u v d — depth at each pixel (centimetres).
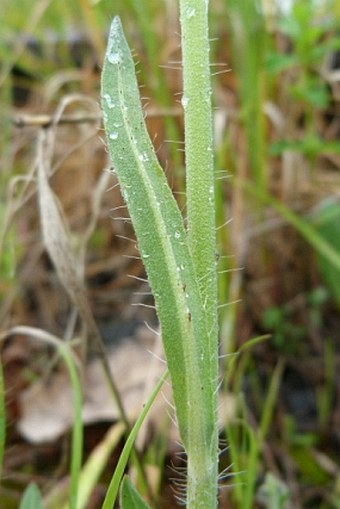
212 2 44
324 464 35
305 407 38
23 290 43
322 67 47
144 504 15
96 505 32
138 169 13
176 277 13
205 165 14
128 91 13
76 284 25
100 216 45
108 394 37
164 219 13
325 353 40
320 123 48
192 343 14
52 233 25
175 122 41
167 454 33
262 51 40
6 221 31
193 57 14
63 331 42
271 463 33
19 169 48
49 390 38
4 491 33
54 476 32
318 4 49
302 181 45
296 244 43
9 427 36
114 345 41
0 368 19
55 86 47
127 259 46
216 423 14
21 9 61
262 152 40
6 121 46
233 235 39
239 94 43
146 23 38
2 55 53
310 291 43
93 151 43
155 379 35
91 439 35
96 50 45
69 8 54
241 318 40
